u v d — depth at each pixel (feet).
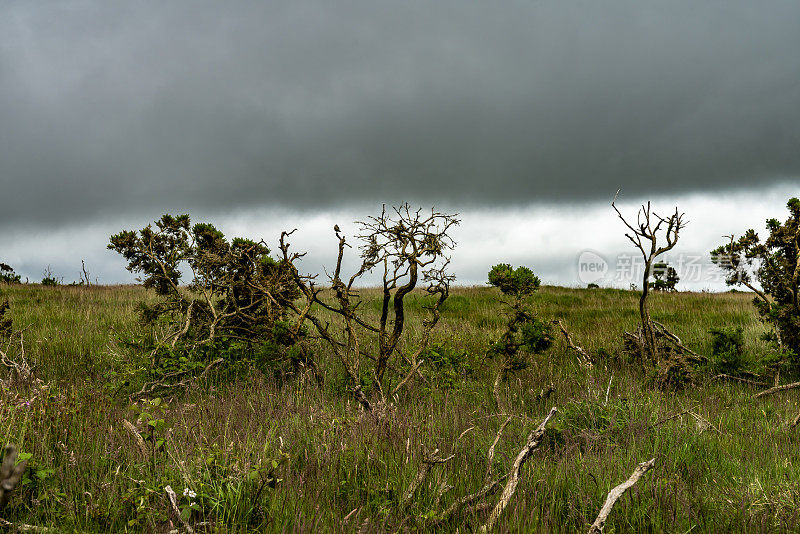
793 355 31.35
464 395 26.71
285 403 22.45
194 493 12.32
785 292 33.94
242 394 24.77
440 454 16.17
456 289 80.74
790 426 21.48
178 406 21.85
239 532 11.97
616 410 20.51
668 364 29.12
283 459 13.85
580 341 41.45
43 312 45.96
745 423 22.71
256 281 30.99
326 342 35.91
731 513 13.26
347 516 12.25
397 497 13.78
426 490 14.15
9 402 18.57
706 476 15.87
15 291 59.26
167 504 12.51
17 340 35.09
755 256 35.04
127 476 14.40
